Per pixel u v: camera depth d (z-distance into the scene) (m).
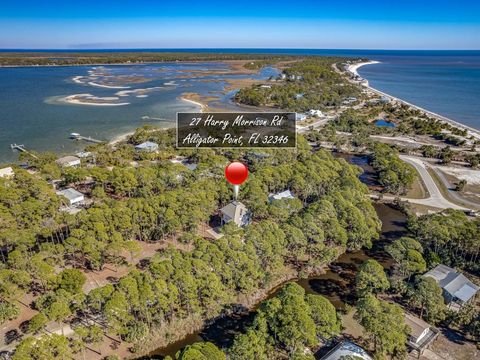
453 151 138.00
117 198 92.12
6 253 68.94
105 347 50.19
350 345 48.75
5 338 51.03
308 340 46.44
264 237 64.06
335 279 67.00
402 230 83.69
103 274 64.69
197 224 75.50
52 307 48.97
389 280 62.50
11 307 52.66
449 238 68.88
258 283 62.38
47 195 80.56
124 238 71.19
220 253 58.34
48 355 43.31
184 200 77.31
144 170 93.62
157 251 71.69
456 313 55.12
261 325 48.41
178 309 55.53
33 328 47.12
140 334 50.25
